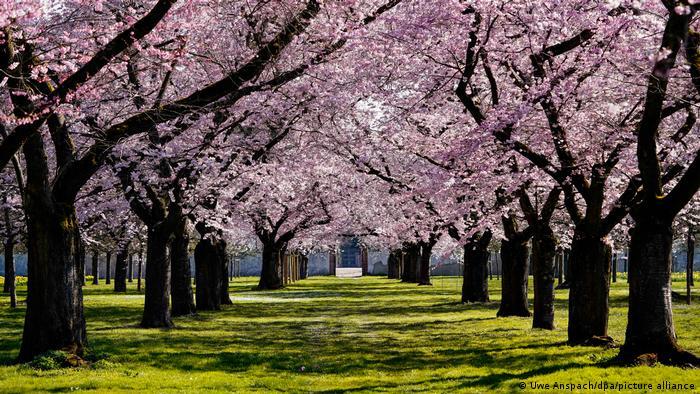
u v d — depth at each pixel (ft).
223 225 96.73
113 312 100.99
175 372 45.42
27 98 40.83
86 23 48.67
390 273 312.50
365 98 70.13
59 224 46.98
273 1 53.21
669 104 52.60
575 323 55.67
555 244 72.28
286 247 204.13
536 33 52.80
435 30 56.59
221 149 74.49
